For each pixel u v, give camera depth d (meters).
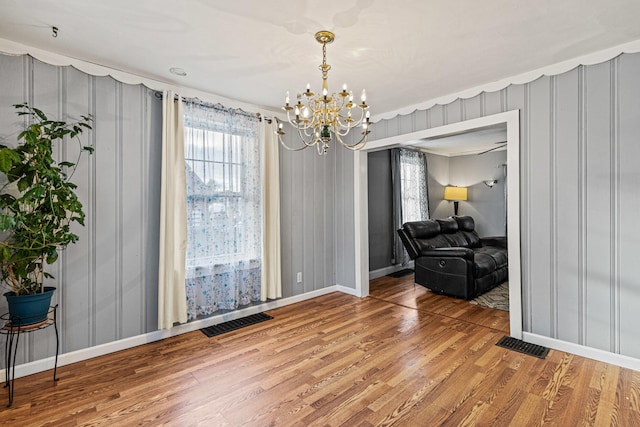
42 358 2.37
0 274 2.15
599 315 2.47
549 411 1.88
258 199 3.59
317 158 4.32
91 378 2.27
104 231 2.64
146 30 2.08
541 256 2.74
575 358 2.52
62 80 2.44
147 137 2.87
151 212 2.89
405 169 5.95
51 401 2.00
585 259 2.53
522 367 2.38
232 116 3.36
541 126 2.71
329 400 2.00
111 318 2.68
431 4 1.79
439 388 2.12
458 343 2.80
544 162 2.70
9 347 2.08
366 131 2.14
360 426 1.77
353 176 4.32
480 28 2.05
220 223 3.26
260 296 3.60
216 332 3.09
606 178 2.43
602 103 2.42
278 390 2.12
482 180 6.66
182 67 2.62
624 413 1.85
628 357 2.35
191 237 3.08
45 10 1.86
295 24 1.99
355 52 2.36
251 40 2.19
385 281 5.12
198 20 1.96
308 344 2.82
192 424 1.79
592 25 2.04
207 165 3.18
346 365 2.44
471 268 4.02
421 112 3.50
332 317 3.49
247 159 3.49
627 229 2.35
